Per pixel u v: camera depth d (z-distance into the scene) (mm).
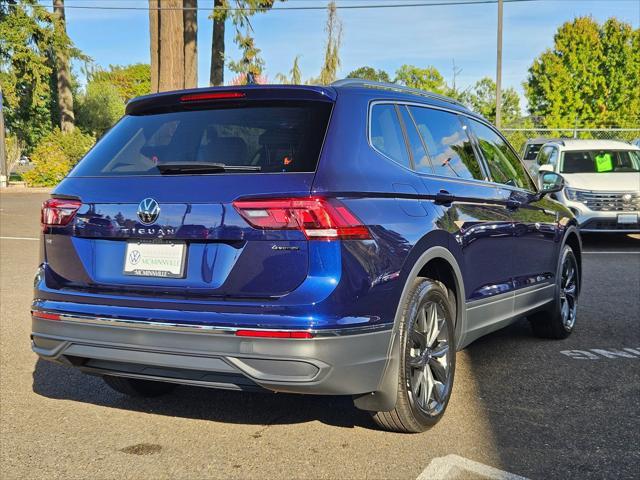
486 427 3902
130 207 3439
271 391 3199
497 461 3441
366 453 3543
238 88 3668
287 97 3621
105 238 3521
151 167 3566
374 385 3363
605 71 45594
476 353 5539
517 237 5062
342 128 3510
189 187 3342
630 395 4469
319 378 3111
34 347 3711
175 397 4465
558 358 5379
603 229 12188
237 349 3131
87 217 3561
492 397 4430
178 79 21328
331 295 3111
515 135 27750
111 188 3551
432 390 3893
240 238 3184
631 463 3418
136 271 3418
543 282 5566
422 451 3566
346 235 3186
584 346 5758
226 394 4523
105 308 3430
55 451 3574
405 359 3551
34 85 34000
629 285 8633
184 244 3318
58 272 3666
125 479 3248
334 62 27266
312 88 3605
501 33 25844
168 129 3750
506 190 5059
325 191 3178
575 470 3336
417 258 3656
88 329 3451
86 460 3463
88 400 4395
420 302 3668
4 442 3689
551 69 45312
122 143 3828
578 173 13047
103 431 3859
